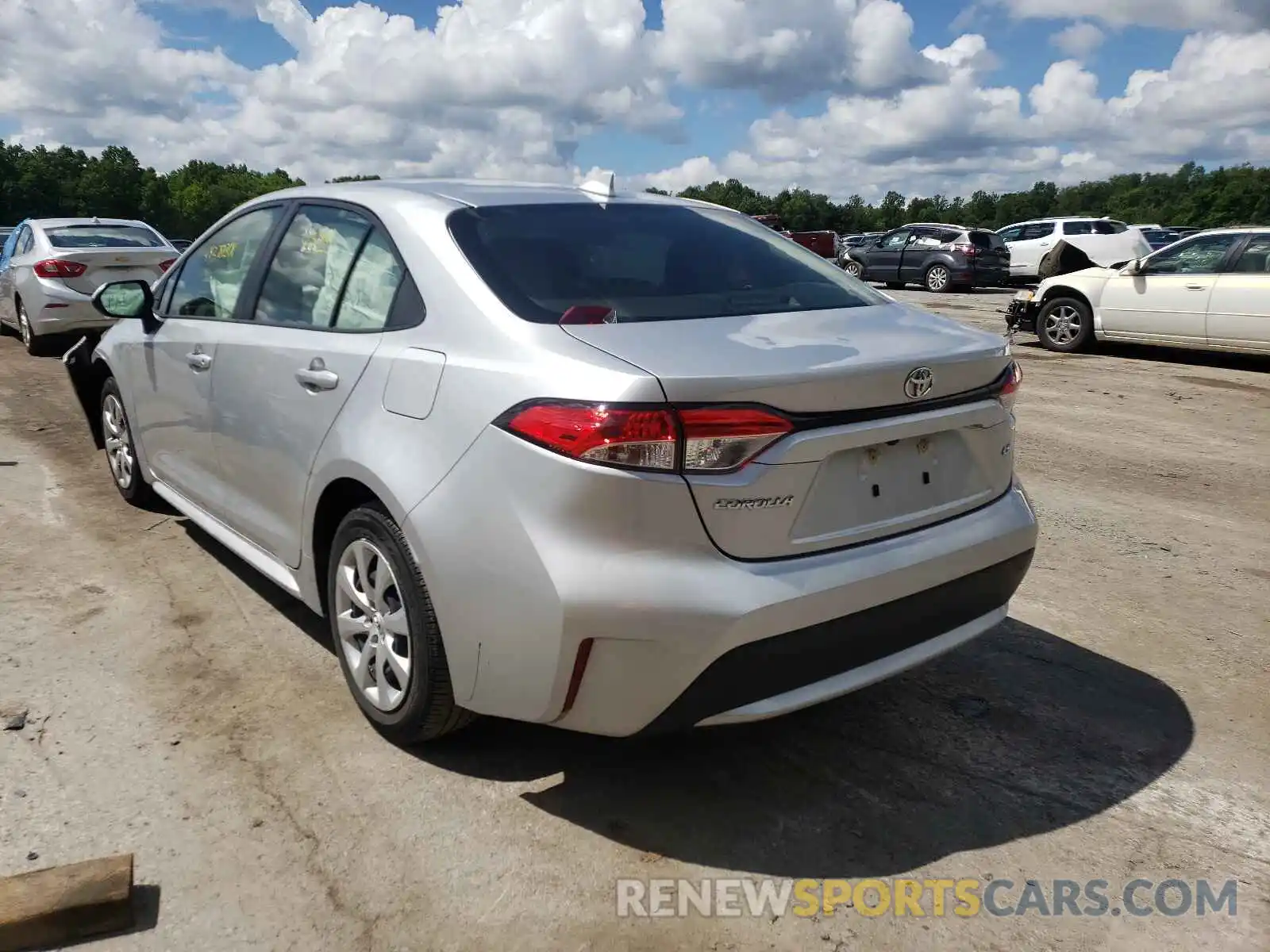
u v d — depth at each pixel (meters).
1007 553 3.04
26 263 10.59
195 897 2.42
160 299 4.68
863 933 2.40
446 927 2.37
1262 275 11.19
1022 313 13.33
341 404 3.09
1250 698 3.59
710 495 2.42
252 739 3.11
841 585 2.57
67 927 2.26
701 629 2.40
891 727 3.34
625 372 2.42
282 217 3.86
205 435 4.04
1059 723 3.39
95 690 3.37
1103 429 8.14
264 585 4.30
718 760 3.12
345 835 2.67
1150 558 5.05
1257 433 8.06
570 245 3.14
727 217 3.82
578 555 2.43
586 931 2.37
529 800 2.87
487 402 2.61
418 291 3.00
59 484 5.74
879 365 2.64
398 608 2.99
